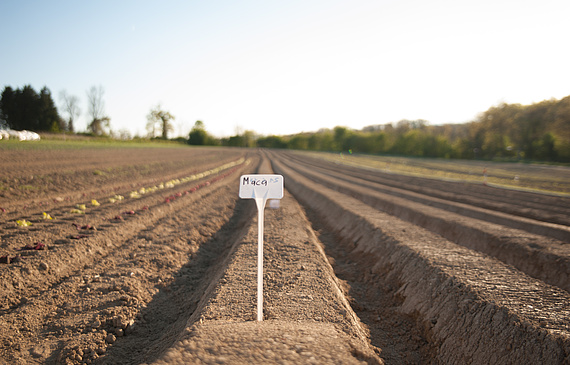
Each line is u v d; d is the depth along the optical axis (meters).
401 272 7.80
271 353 3.61
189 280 7.71
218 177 28.89
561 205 17.05
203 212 14.70
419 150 77.50
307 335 4.12
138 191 18.05
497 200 18.55
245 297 5.68
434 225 12.29
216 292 5.87
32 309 5.43
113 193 16.84
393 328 6.14
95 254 8.27
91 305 5.73
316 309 5.32
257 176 4.76
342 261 9.99
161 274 7.64
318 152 105.12
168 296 6.75
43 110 60.75
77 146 39.72
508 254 8.80
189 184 22.89
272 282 6.46
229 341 3.84
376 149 94.81
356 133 110.75
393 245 9.00
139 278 7.12
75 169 22.44
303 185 24.39
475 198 19.12
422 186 25.44
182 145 94.94
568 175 35.78
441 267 6.89
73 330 5.00
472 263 7.30
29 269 6.50
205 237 11.11
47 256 7.14
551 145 51.19
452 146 70.81
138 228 10.91
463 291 5.81
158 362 3.35
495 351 4.59
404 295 6.95
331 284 6.52
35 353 4.38
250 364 3.40
